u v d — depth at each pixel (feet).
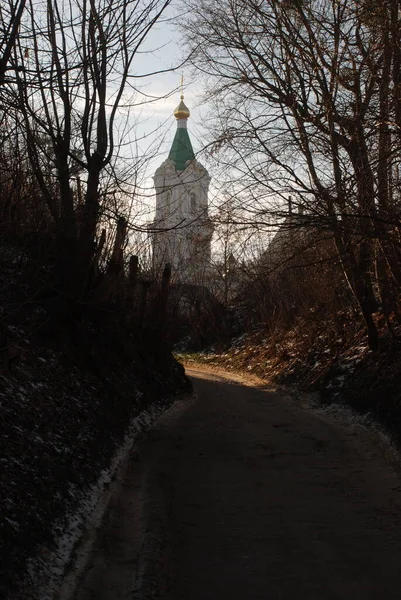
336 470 37.14
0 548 17.78
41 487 23.41
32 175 34.81
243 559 22.81
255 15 53.06
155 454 40.42
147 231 39.34
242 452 42.22
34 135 35.99
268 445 44.83
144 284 73.05
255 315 139.74
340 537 25.08
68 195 39.55
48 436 28.58
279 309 114.83
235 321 161.07
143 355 70.79
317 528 26.27
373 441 43.80
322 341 89.15
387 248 52.54
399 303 63.98
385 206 39.09
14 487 21.66
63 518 23.29
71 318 44.21
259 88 52.29
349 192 38.81
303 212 41.01
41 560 19.52
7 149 30.89
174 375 77.10
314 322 98.37
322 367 77.87
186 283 154.51
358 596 19.45
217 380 109.50
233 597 19.52
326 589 20.06
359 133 39.99
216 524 26.94
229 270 63.62
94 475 29.91
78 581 19.83
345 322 84.33
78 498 25.99
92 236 41.93
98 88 39.27
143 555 22.17
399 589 19.97
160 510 28.14
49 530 21.52
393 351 58.59
